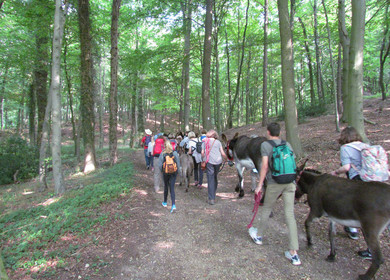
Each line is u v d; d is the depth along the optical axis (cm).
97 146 2830
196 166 842
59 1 730
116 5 1142
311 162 803
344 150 375
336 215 335
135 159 1409
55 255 416
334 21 1680
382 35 1574
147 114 4438
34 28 1272
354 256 375
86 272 369
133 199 650
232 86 2758
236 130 2022
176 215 565
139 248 424
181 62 1497
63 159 1736
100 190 699
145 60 1420
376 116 1230
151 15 1395
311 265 358
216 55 1606
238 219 531
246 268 358
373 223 293
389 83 2711
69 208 604
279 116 1948
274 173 363
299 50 2139
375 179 335
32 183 1129
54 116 758
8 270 388
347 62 1209
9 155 1267
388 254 368
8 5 1231
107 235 472
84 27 1102
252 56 2291
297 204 593
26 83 1900
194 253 406
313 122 1489
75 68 1506
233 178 888
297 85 3133
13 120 3791
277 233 460
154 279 347
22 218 625
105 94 2639
